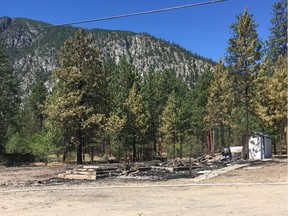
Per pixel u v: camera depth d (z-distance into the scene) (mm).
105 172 23906
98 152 61938
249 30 40500
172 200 13406
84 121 40000
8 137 50844
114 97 53531
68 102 40094
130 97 52219
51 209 11750
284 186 16688
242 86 41000
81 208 11875
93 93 41969
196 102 65500
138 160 52938
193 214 10531
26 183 19922
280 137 55281
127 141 51688
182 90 82312
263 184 17594
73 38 42812
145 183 19266
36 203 13008
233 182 18750
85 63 42250
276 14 51562
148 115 53031
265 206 11734
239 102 41562
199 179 20688
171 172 26047
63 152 46875
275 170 23844
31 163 41250
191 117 60094
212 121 52312
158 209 11492
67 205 12508
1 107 45094
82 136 41312
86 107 41031
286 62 41562
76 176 22797
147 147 55031
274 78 40969
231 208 11484
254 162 31719
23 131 58000
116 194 15211
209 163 33469
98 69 42656
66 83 41188
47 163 41562
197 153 53500
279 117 40219
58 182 20469
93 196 14680
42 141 44219
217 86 51750
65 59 42500
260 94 40875
